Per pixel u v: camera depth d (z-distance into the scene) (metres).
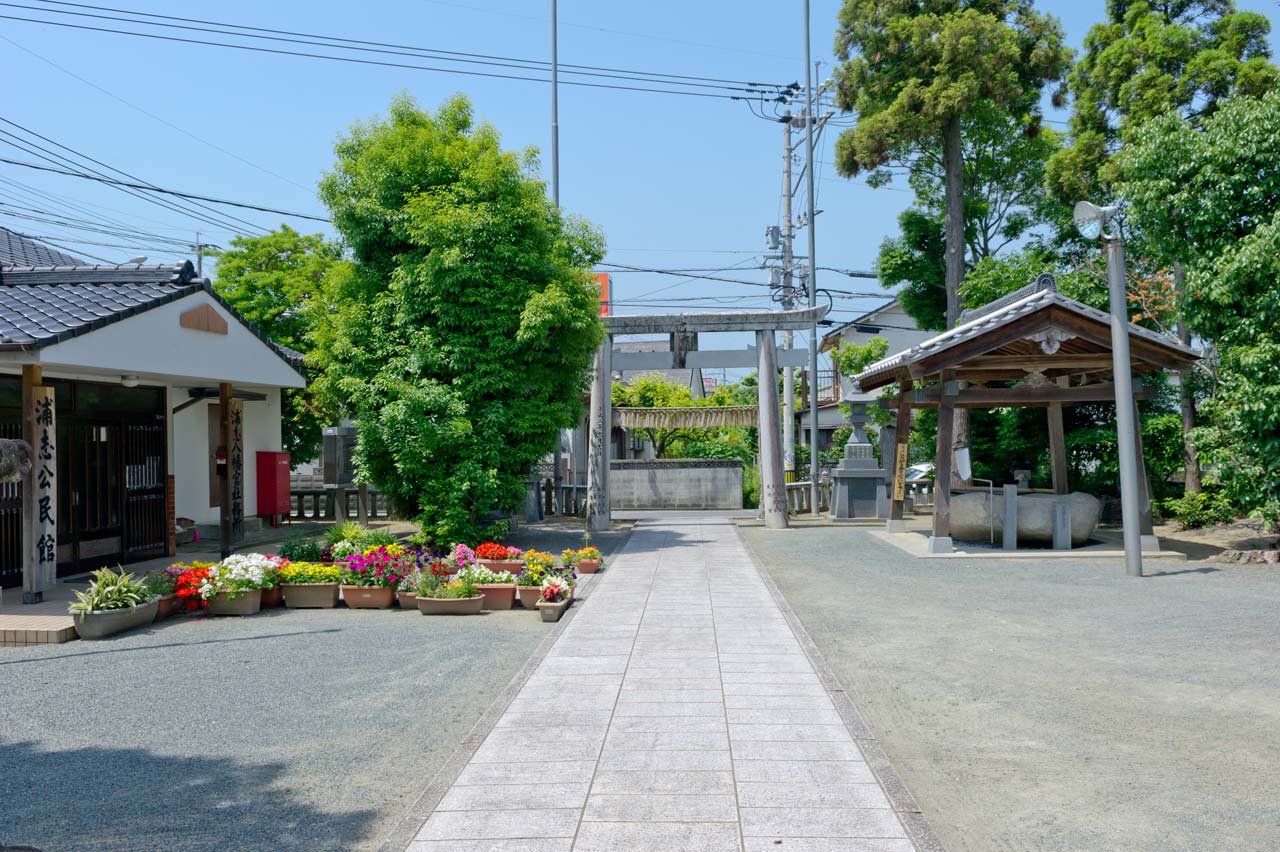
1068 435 16.03
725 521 18.91
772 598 9.58
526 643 7.77
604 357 17.38
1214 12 16.02
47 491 9.41
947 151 19.31
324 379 13.17
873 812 4.09
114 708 5.98
